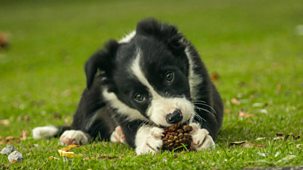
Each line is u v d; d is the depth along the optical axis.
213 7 40.00
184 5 42.75
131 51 7.74
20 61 26.45
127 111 8.00
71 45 29.28
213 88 8.79
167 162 6.61
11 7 50.38
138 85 7.47
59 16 41.25
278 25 30.55
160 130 7.32
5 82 22.19
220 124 8.79
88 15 40.47
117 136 8.70
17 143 9.71
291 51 22.56
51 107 14.80
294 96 13.04
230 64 20.25
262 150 6.89
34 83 20.98
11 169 6.98
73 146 8.63
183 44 7.99
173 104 7.18
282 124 9.34
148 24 8.18
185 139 7.27
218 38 28.25
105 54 8.05
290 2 39.47
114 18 37.28
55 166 6.95
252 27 30.44
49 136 10.09
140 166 6.66
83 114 9.40
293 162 6.38
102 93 8.66
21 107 15.39
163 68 7.43
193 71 8.01
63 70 23.94
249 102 12.78
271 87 14.62
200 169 6.41
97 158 7.27
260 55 22.16
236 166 6.37
